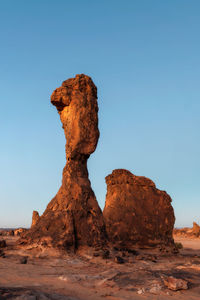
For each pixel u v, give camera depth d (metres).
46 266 10.86
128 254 15.27
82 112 17.66
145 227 21.86
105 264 12.13
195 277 9.12
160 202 22.78
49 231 14.79
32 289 6.71
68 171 17.23
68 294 6.71
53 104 18.52
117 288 7.70
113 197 24.08
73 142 17.41
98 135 18.20
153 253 19.00
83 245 14.89
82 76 18.48
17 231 43.53
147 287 7.79
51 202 17.17
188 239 45.69
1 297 5.74
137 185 23.48
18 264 10.83
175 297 7.04
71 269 10.45
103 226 16.41
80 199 16.28
